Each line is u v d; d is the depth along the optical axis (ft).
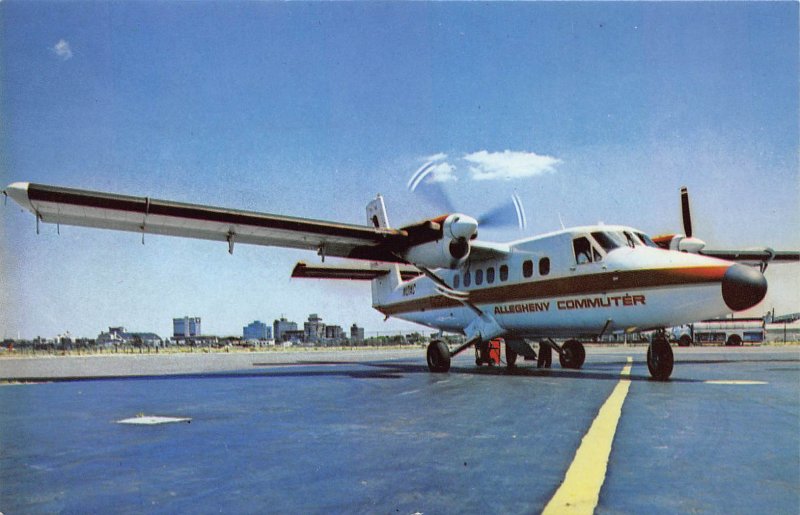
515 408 24.70
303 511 11.25
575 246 41.75
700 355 82.94
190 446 17.43
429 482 13.10
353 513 11.10
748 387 32.14
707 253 67.62
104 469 14.66
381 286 67.31
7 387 38.96
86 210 40.11
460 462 14.96
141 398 31.32
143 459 15.74
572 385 34.45
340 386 36.99
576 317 41.60
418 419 22.11
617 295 38.63
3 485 13.23
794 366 53.01
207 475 13.97
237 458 15.74
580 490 12.26
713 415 21.84
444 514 10.93
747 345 164.55
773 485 12.51
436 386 35.53
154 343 244.01
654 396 27.96
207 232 46.01
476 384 36.29
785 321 195.00
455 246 46.19
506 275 47.14
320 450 16.65
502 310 47.70
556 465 14.48
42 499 12.16
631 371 47.06
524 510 11.08
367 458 15.55
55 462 15.47
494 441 17.60
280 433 19.47
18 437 19.10
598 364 59.67
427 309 59.06
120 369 64.64
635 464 14.40
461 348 49.52
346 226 46.62
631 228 41.29
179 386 38.83
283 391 34.24
